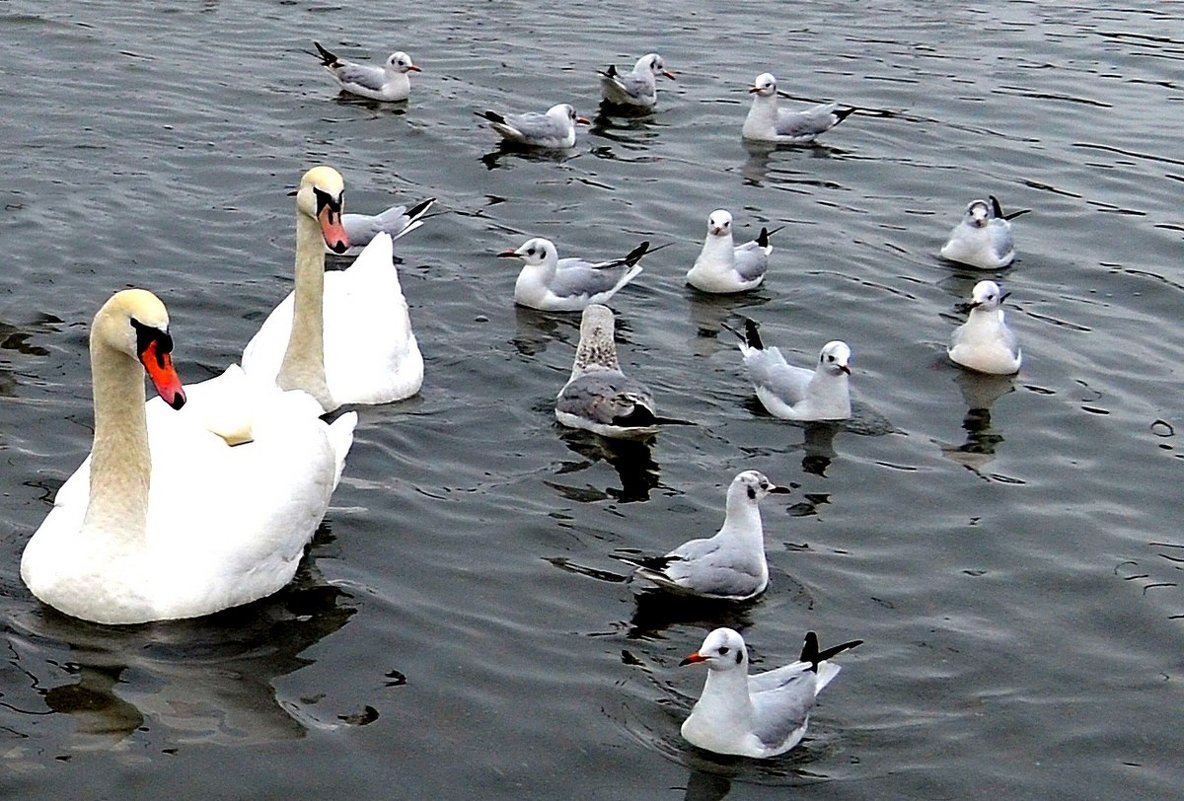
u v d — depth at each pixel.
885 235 24.64
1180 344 21.25
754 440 18.16
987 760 12.86
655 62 30.64
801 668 13.32
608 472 17.09
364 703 12.93
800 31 35.59
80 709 12.60
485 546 15.38
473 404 18.52
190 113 27.77
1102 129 29.75
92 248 21.72
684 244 23.94
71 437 16.64
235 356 19.05
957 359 20.28
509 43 33.75
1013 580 15.51
